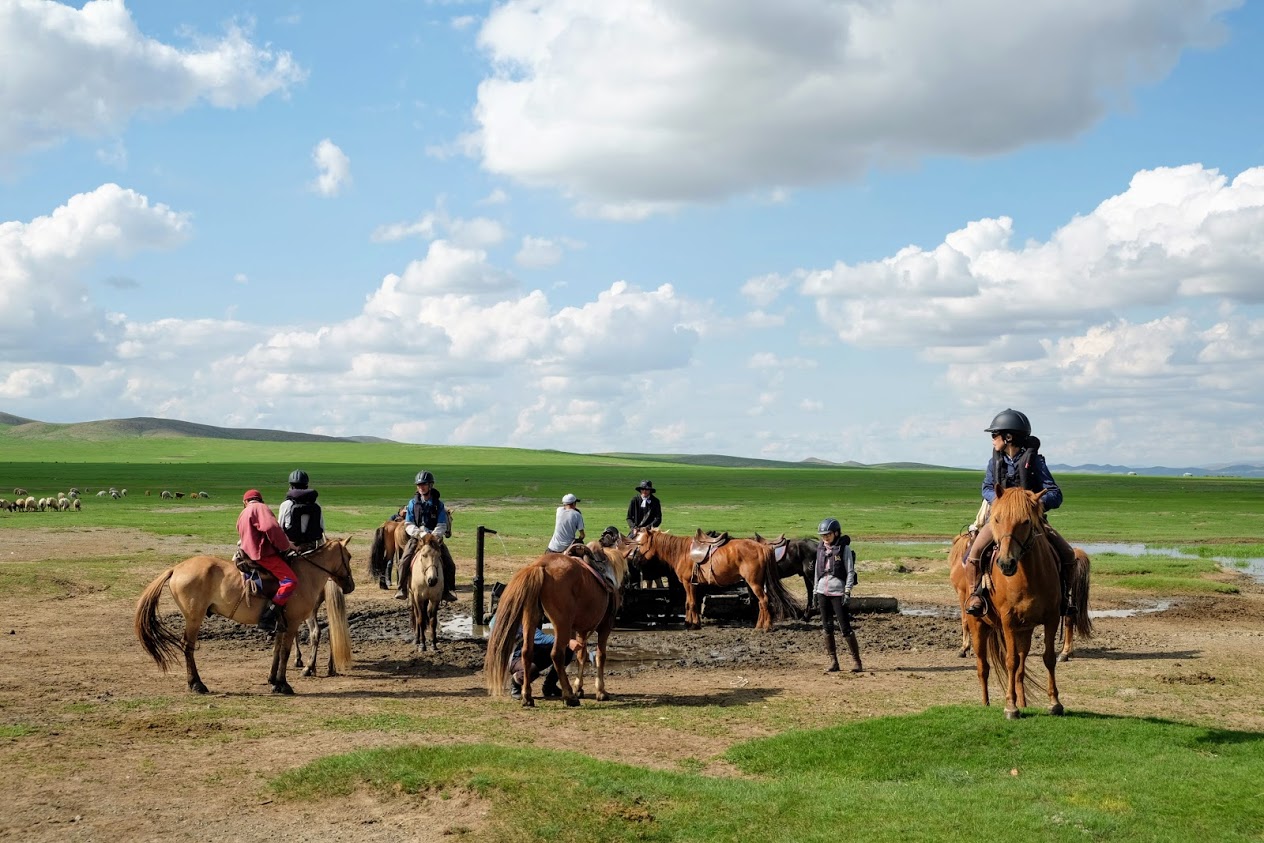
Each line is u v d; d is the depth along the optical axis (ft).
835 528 46.09
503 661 36.01
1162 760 27.30
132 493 257.96
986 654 35.58
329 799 25.21
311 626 44.83
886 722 31.83
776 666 48.08
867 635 57.82
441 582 50.67
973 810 23.39
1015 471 34.09
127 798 25.27
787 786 25.66
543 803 23.97
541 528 137.08
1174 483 481.46
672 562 62.69
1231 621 64.80
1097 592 79.82
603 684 39.60
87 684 41.24
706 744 31.78
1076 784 25.67
